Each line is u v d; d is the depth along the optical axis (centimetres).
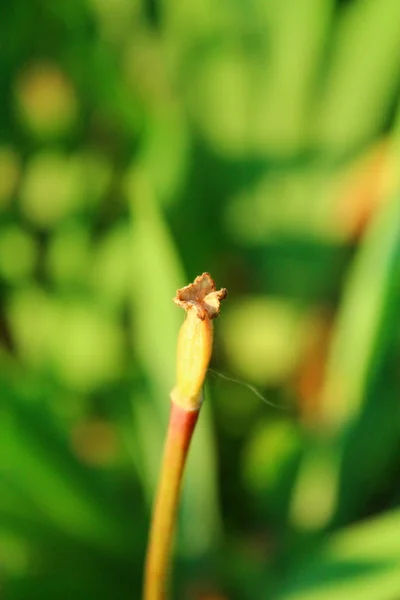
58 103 48
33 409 31
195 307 21
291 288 44
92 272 43
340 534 30
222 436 37
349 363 31
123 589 30
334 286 44
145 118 46
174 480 23
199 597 31
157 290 31
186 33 48
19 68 50
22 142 47
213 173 45
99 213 45
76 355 39
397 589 26
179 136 44
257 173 46
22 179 46
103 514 31
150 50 49
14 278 43
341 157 46
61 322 40
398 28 46
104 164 46
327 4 47
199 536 32
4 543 29
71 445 31
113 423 38
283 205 45
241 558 32
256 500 35
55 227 44
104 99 48
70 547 30
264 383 40
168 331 31
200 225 44
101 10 49
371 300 29
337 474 32
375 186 43
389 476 33
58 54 50
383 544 27
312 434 33
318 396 40
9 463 30
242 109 47
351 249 44
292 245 44
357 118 46
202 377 22
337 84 47
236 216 45
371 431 31
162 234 30
